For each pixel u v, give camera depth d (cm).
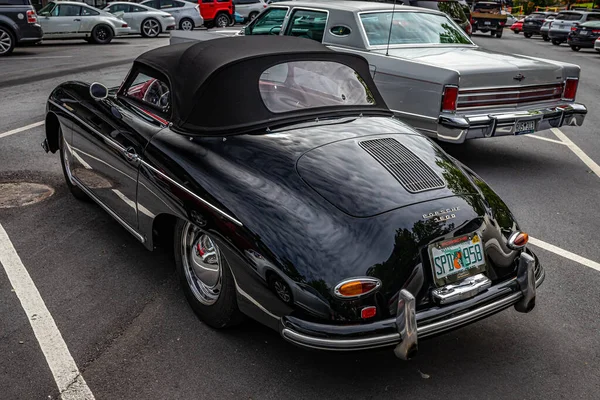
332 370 319
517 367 327
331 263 278
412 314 276
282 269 282
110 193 430
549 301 400
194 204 323
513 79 634
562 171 704
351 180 311
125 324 355
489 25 3609
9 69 1355
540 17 3788
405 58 646
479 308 301
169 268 428
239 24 3272
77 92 493
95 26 2162
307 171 314
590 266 454
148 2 2753
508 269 325
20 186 576
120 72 1316
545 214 561
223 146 338
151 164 362
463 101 610
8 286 395
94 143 437
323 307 274
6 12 1631
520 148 814
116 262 433
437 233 296
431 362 329
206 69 358
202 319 355
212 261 341
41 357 322
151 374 311
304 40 423
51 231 480
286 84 371
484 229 315
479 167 710
